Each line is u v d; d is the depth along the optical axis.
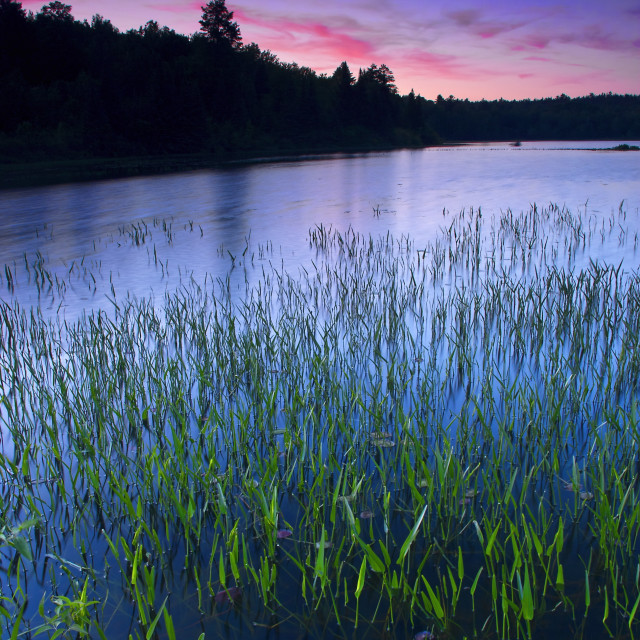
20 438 4.59
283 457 4.33
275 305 8.28
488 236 13.46
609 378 4.91
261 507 3.38
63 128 49.72
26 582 3.17
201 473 3.89
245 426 4.24
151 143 55.91
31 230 15.30
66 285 9.68
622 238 12.65
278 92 77.31
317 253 11.95
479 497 3.79
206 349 6.06
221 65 72.94
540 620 2.80
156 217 17.41
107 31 81.50
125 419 5.07
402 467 3.96
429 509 3.47
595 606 2.88
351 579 3.12
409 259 11.23
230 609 2.93
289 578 3.14
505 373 5.89
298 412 4.97
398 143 84.69
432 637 2.71
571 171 32.38
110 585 3.12
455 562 3.21
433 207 18.67
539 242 12.59
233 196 22.69
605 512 3.04
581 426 4.74
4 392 5.23
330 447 4.11
